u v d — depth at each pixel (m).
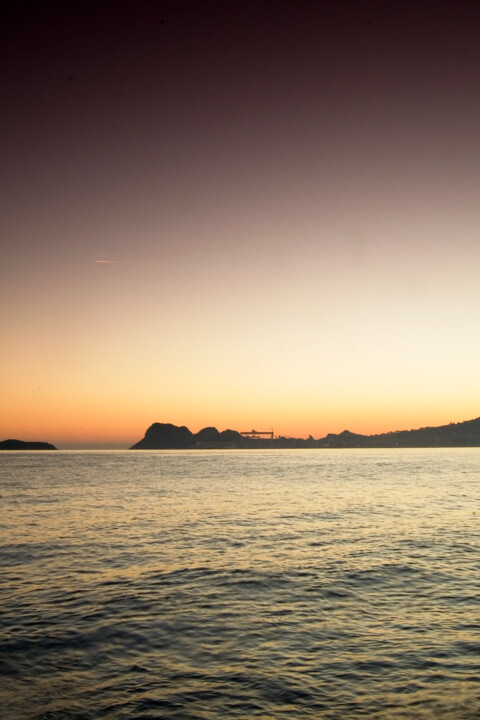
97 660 13.52
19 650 14.14
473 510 42.81
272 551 26.84
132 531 33.38
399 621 16.27
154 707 11.10
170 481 78.31
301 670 12.81
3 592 19.70
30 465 143.50
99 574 22.33
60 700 11.43
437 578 21.36
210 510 43.81
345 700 11.30
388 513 41.28
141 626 15.97
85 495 56.72
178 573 22.44
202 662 13.36
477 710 10.81
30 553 26.62
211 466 135.75
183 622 16.31
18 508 45.44
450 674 12.47
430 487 65.38
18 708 11.09
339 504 47.66
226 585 20.53
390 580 21.09
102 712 10.91
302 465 140.00
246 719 10.60
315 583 20.73
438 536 30.94
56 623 16.20
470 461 166.75
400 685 11.95
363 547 27.75
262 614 17.05
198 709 11.01
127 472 105.19
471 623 16.02
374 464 144.38
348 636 15.04
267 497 54.16
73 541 29.91
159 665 13.20
